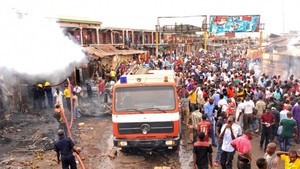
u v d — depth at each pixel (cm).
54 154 1048
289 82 1512
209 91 1366
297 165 621
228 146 821
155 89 974
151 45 4691
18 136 1209
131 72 1223
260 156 985
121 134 972
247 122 1155
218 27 3547
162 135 966
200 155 738
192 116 1034
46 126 1366
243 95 1308
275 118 1051
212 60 3359
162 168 876
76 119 1524
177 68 2455
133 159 1002
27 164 956
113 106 975
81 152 1066
